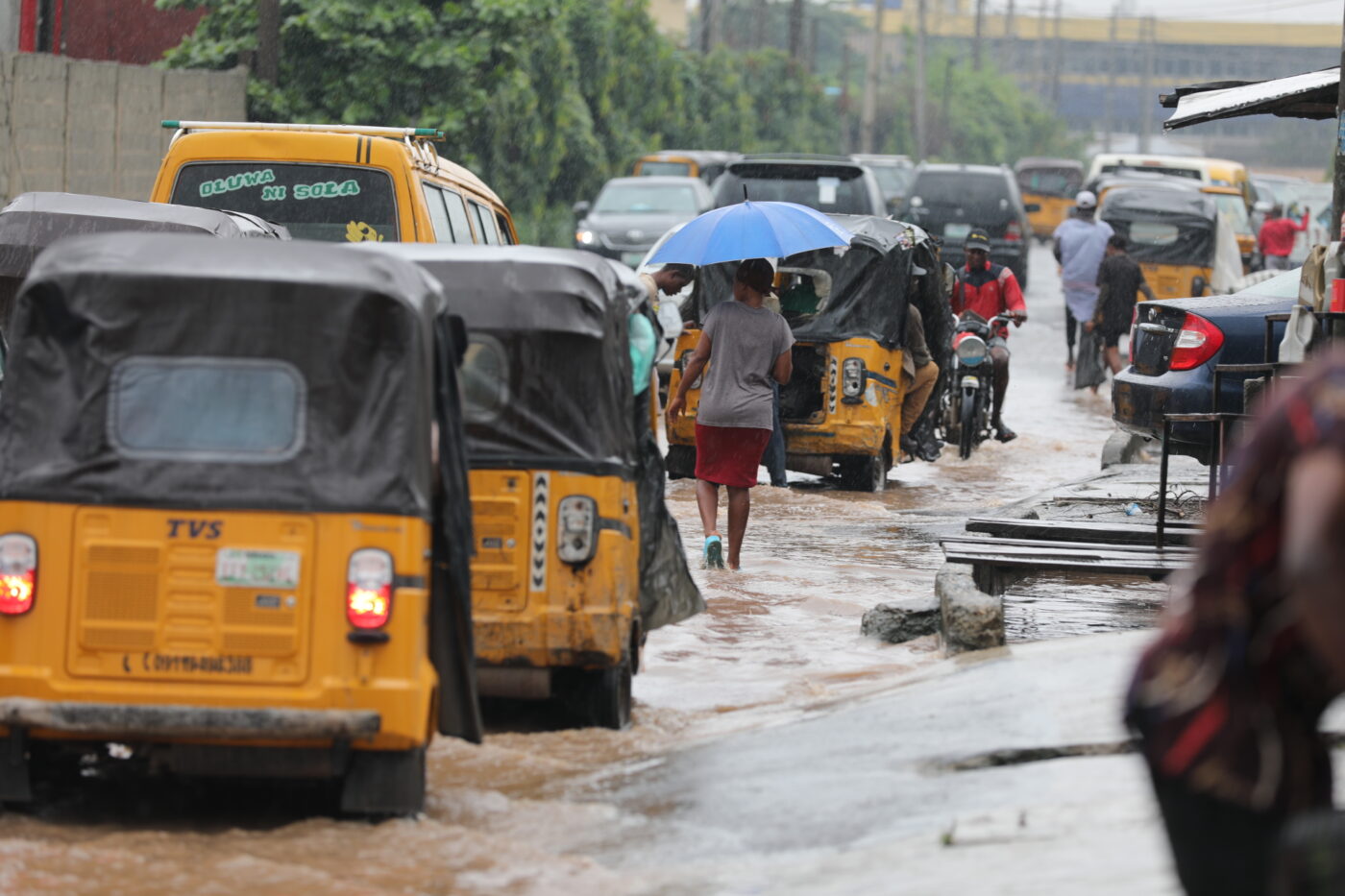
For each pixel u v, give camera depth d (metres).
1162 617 19.55
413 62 51.44
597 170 78.25
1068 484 30.05
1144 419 28.39
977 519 24.06
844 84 147.38
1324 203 104.06
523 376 15.09
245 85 47.28
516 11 53.19
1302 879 5.99
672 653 19.00
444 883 10.88
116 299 12.34
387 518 12.08
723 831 11.98
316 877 10.80
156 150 45.44
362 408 12.24
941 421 37.78
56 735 12.13
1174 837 6.55
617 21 89.44
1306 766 6.38
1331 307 20.17
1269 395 21.17
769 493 30.88
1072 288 53.78
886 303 31.59
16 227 21.94
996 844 10.51
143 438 12.24
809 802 12.39
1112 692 14.10
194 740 12.04
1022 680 15.06
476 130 58.09
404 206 26.30
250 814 12.78
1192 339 27.80
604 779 13.78
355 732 11.84
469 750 14.75
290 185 26.50
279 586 12.03
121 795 13.22
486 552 15.07
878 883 10.05
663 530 17.05
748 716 16.11
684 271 24.12
